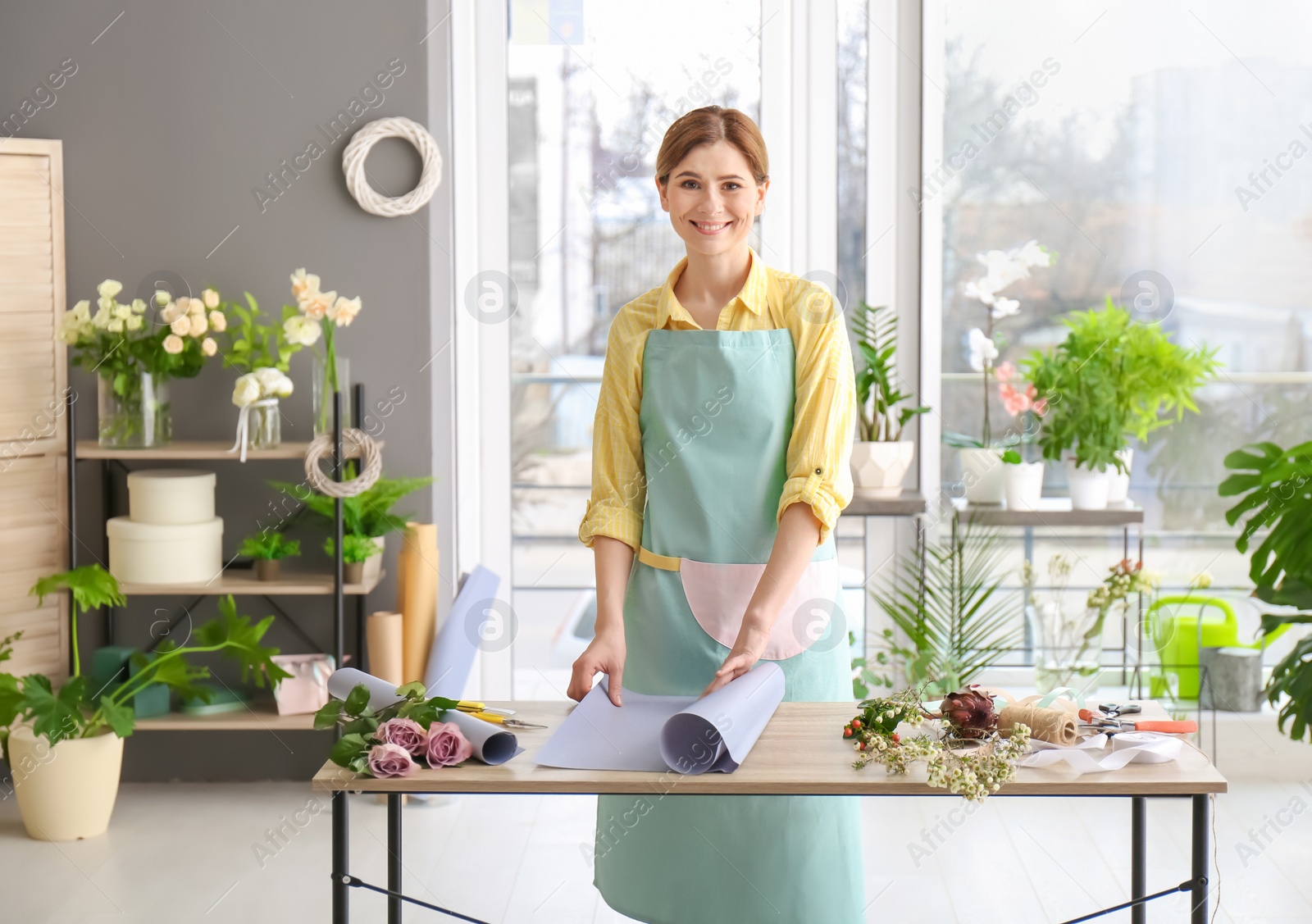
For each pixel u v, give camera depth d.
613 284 4.01
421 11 3.71
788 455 2.06
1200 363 3.88
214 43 3.71
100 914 2.88
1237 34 3.98
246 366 3.62
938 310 4.06
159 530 3.51
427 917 2.87
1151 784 1.72
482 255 3.98
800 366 2.06
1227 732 3.93
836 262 4.04
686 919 2.03
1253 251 4.05
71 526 3.55
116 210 3.73
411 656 3.69
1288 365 4.10
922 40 3.96
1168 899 2.93
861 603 4.10
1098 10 3.98
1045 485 4.10
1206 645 4.02
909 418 4.05
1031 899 2.96
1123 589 3.59
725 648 2.07
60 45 3.69
